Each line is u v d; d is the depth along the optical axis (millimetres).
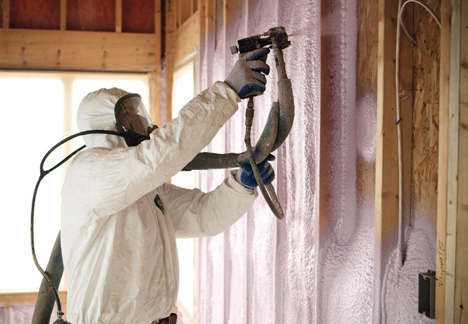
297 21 1876
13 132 4152
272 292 2078
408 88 1434
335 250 1665
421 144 1392
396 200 1430
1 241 4074
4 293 4000
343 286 1605
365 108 1608
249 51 1181
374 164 1540
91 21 4375
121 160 1145
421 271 1334
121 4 4332
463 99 1129
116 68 4344
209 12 3137
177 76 4266
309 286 1796
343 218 1667
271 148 1166
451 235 1152
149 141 1129
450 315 1152
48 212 4160
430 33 1358
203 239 3182
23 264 4090
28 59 4199
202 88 3322
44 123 4211
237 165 1271
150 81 4402
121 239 1320
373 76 1562
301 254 1850
